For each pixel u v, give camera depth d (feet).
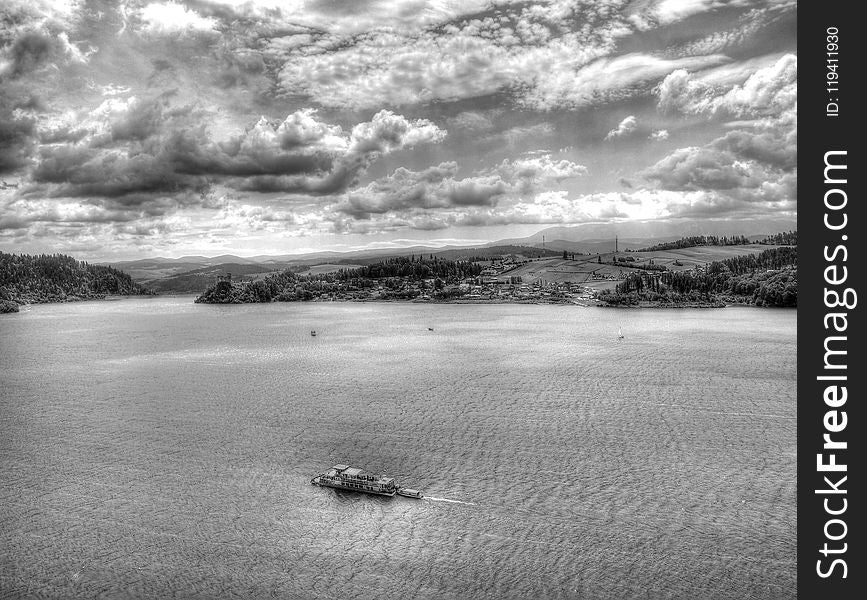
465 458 454.40
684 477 413.39
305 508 374.43
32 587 298.35
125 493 398.42
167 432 530.68
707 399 627.87
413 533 342.44
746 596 282.77
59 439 513.45
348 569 309.63
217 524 355.56
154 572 309.42
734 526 344.28
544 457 454.40
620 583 293.84
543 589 290.56
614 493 389.19
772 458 448.24
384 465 442.50
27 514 370.12
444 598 286.25
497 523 352.28
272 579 302.45
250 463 450.30
